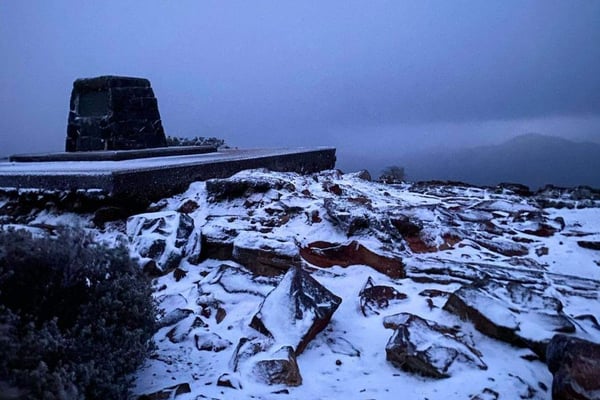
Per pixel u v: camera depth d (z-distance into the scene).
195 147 12.63
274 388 3.87
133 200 7.78
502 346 4.52
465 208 9.36
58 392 3.03
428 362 4.06
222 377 3.92
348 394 3.86
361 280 5.83
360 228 6.75
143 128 11.77
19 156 11.68
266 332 4.45
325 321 4.74
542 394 3.90
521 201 10.38
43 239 3.93
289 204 7.52
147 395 3.68
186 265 6.29
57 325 3.61
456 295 4.93
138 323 4.02
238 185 7.93
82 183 7.66
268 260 5.99
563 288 5.89
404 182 13.04
